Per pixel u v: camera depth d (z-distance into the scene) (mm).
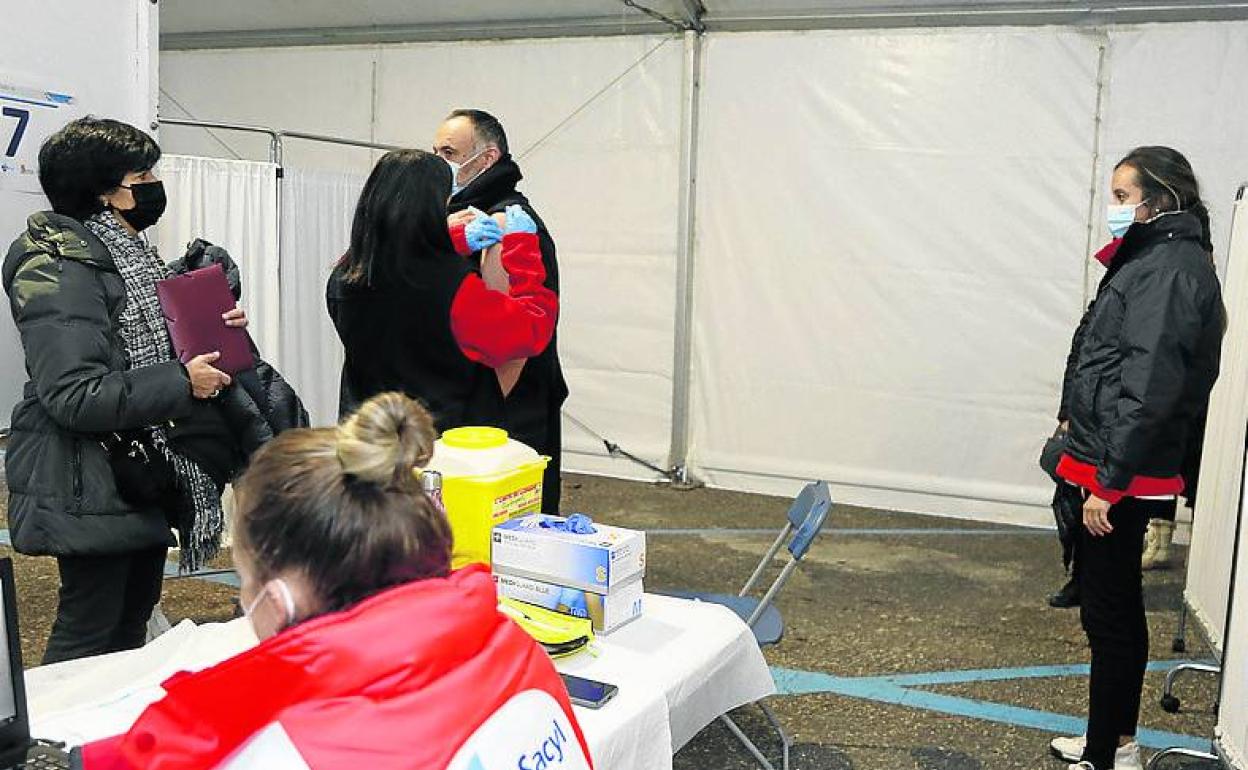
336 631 1049
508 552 2215
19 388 2785
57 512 2418
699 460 6711
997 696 3670
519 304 2637
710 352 6617
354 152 7402
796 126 6266
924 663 3953
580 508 6102
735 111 6391
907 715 3506
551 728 1193
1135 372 2697
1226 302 3875
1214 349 2801
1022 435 6000
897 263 6141
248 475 1116
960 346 6066
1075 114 5707
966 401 6086
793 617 4410
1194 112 5492
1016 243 5898
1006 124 5848
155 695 1839
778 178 6340
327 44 7363
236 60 7656
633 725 1840
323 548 1072
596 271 6816
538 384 2908
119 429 2447
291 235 4934
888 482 6285
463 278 2557
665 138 6555
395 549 1095
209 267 2643
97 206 2488
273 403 2750
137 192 2531
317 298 5137
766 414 6527
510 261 2703
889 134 6086
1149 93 5559
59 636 2521
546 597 2205
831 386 6355
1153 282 2713
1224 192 5473
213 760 1040
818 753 3230
